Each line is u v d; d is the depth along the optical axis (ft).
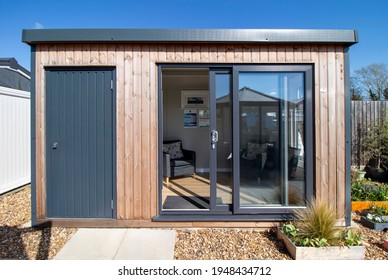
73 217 9.43
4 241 8.26
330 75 9.38
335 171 9.35
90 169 9.43
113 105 9.36
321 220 7.82
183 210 9.57
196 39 8.97
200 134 20.21
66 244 8.08
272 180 9.53
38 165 9.34
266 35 9.01
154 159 9.37
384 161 16.49
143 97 9.37
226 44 9.32
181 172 16.19
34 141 9.33
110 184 9.42
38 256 7.36
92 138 9.43
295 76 9.52
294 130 9.55
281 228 8.68
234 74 9.36
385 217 9.43
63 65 9.25
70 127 9.43
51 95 9.41
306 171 9.37
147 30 8.97
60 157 9.42
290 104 9.53
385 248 7.76
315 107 9.36
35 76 9.29
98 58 9.29
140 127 9.36
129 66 9.33
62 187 9.43
